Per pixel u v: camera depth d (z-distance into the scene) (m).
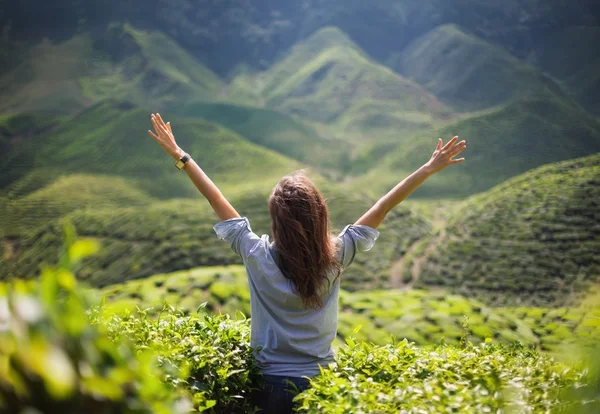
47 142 119.88
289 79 178.25
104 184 98.62
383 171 114.50
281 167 105.00
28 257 62.59
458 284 44.62
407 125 147.62
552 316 24.08
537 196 53.72
